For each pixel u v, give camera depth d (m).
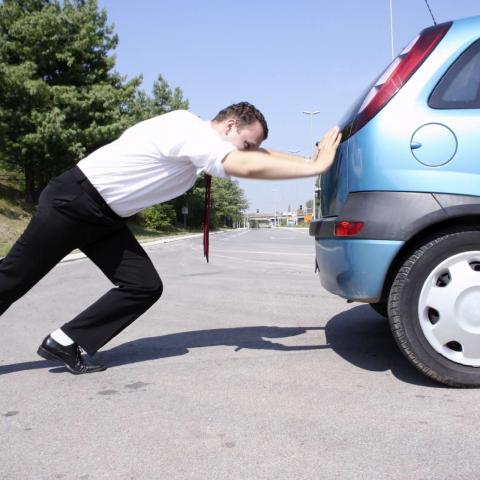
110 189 3.12
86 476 2.08
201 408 2.77
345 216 3.03
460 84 2.94
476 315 2.88
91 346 3.40
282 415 2.65
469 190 2.84
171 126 3.07
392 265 3.02
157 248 20.88
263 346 4.06
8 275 3.19
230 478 2.04
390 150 2.91
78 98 27.92
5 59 26.61
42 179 31.12
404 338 2.94
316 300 6.32
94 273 10.39
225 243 25.44
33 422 2.63
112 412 2.75
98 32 30.08
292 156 3.35
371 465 2.11
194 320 5.18
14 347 4.20
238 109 3.07
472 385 2.93
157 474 2.09
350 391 2.98
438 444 2.28
